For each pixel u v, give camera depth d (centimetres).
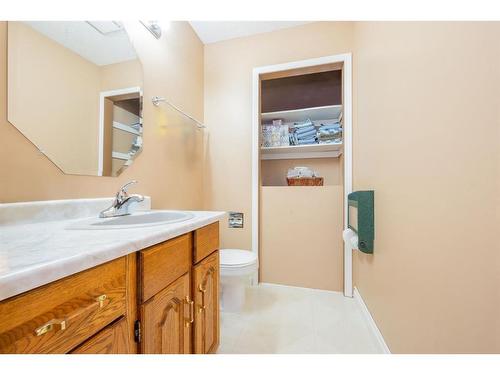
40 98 78
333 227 182
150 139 134
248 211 196
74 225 73
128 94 117
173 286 73
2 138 68
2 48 69
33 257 39
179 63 166
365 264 144
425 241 73
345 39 175
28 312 34
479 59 51
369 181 134
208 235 100
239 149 199
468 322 54
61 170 85
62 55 86
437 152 67
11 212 68
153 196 137
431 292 70
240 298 153
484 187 49
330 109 195
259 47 194
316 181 195
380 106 115
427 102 72
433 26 69
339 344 119
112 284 49
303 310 155
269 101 245
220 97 204
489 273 48
